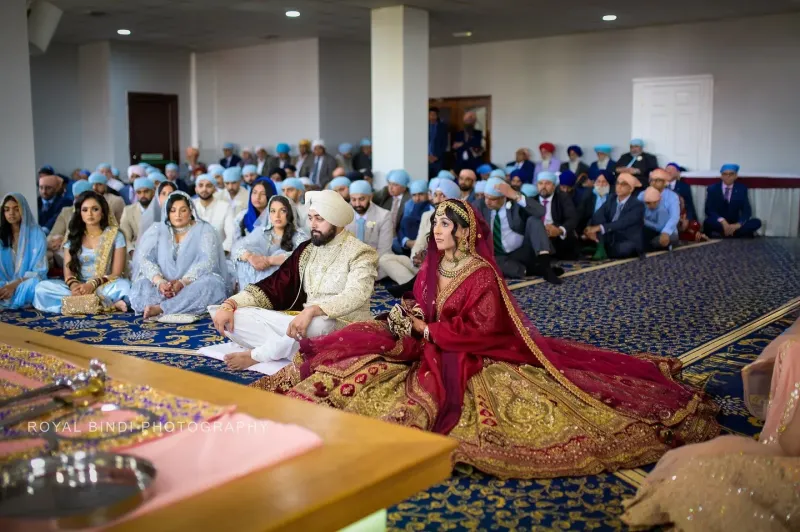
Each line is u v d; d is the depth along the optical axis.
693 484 1.98
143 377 1.76
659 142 11.12
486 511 2.23
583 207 8.19
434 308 2.97
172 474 1.23
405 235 7.00
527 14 9.73
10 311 5.17
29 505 1.13
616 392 2.75
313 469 1.27
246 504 1.15
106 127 12.96
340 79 12.41
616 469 2.51
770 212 9.70
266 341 3.52
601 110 11.58
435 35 11.60
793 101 10.10
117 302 5.12
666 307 5.19
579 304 5.32
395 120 9.06
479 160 12.32
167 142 13.52
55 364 1.81
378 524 1.41
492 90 12.64
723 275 6.57
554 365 2.82
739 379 3.52
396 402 2.68
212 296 4.85
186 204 4.95
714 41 10.55
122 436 1.37
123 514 1.11
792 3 9.20
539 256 6.41
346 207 3.51
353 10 9.45
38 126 12.91
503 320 2.95
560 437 2.54
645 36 11.07
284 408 1.56
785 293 5.70
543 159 11.75
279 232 4.96
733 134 10.56
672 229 8.24
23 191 6.45
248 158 12.77
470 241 2.98
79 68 13.23
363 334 2.92
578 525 2.15
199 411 1.49
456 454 2.44
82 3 9.23
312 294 3.55
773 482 1.92
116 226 5.32
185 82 13.63
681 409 2.77
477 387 2.73
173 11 9.73
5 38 6.27
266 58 12.84
